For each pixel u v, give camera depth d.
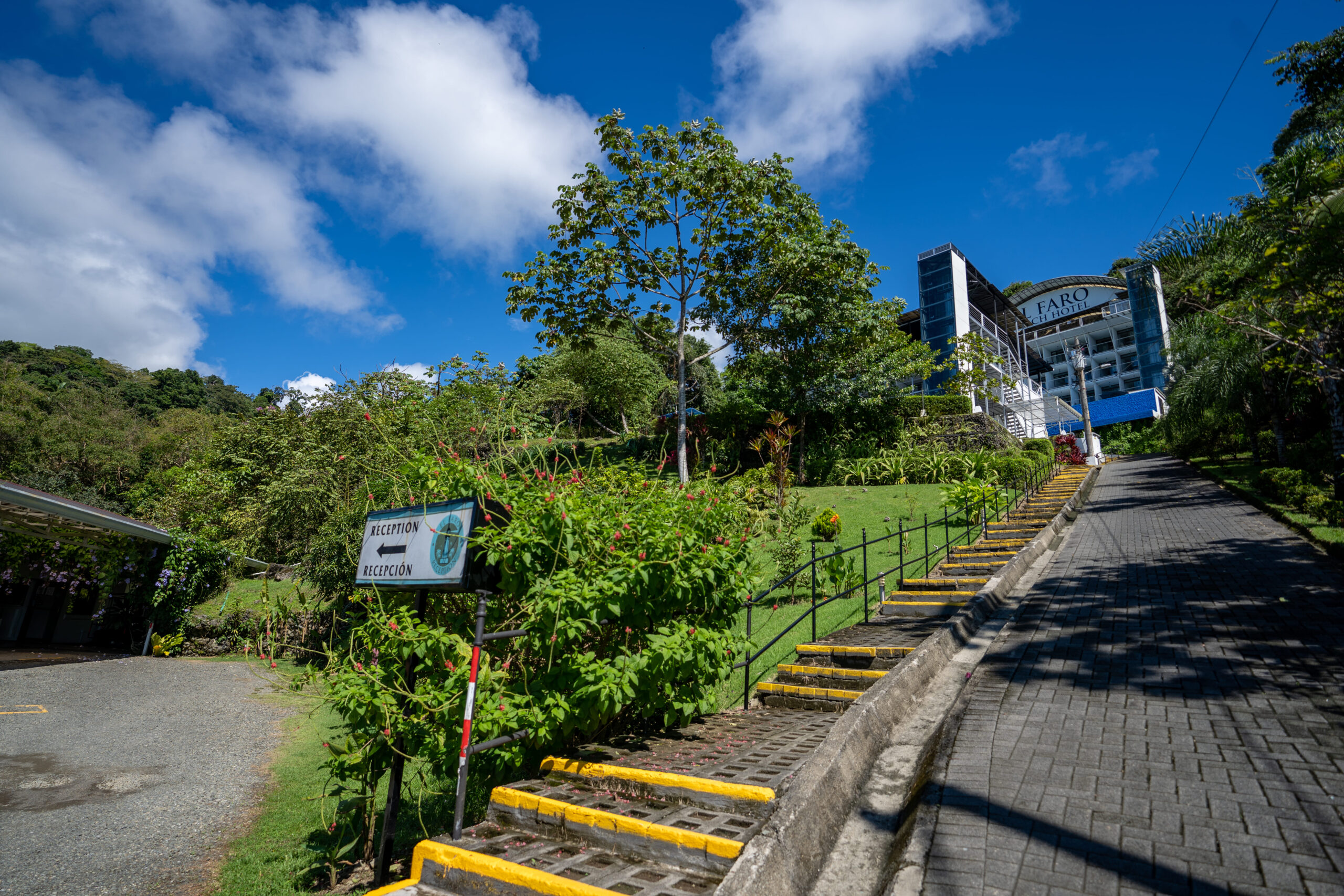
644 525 4.44
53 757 7.44
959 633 6.74
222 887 4.33
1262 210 11.82
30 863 4.80
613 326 20.81
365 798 4.35
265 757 7.63
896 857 2.94
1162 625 6.50
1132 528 13.37
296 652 10.47
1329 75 18.17
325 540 11.92
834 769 3.54
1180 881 2.59
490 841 3.23
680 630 4.29
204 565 16.05
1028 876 2.67
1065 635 6.48
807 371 25.03
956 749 4.01
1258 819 3.01
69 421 45.50
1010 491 18.47
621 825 3.04
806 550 13.21
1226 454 24.75
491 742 3.54
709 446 26.34
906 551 12.46
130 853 4.98
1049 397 42.62
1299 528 10.60
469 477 4.46
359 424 15.58
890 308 25.88
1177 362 21.30
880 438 26.70
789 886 2.65
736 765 3.83
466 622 4.52
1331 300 10.62
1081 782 3.47
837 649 6.71
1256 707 4.31
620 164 19.02
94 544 15.57
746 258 20.41
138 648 15.66
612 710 3.98
